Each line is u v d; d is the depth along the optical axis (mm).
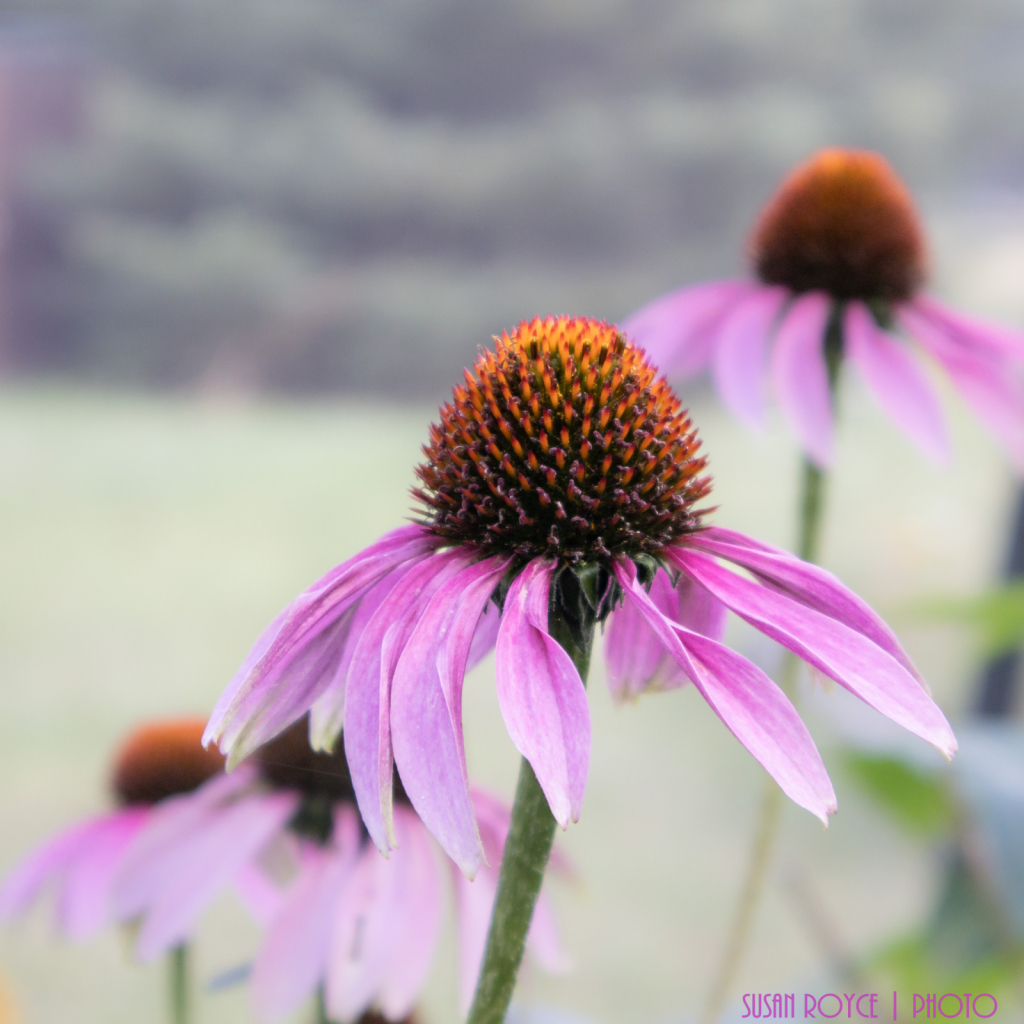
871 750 840
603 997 1282
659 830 1700
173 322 6031
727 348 855
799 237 865
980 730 861
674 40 5809
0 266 6148
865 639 705
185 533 3160
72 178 6062
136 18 5957
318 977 762
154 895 778
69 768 1714
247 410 5582
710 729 2018
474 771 1614
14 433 4492
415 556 719
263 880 792
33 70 6250
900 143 5473
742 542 724
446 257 6270
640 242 6023
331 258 6242
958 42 5637
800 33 5668
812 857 1530
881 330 861
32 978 1247
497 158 5914
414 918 771
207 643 2355
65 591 2637
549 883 793
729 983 797
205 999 1012
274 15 5895
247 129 6043
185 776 822
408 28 5957
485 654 729
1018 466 847
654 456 722
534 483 719
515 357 729
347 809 781
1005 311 4480
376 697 699
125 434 4547
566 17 5762
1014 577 996
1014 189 5555
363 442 4453
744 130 5555
